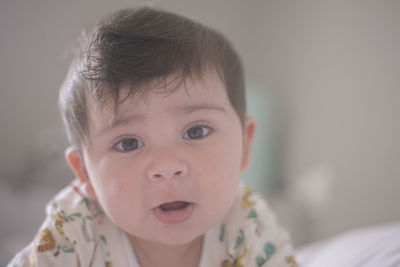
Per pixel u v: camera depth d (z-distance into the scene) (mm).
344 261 812
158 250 691
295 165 2051
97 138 575
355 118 1638
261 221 743
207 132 585
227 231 724
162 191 544
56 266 624
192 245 701
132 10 644
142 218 563
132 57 552
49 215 686
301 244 1814
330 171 1765
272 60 2307
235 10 2463
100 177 579
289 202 1913
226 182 587
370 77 1562
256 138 1990
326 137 1825
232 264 703
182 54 569
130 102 538
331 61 1813
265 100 2041
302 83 2029
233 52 708
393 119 1429
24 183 1942
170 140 553
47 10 2184
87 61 589
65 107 647
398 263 707
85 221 680
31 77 2203
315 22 1948
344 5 1737
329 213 1732
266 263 695
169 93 541
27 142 2211
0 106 2180
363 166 1576
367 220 1541
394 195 1415
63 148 1979
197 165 556
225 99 615
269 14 2350
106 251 684
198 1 2357
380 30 1511
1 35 2152
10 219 1692
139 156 554
